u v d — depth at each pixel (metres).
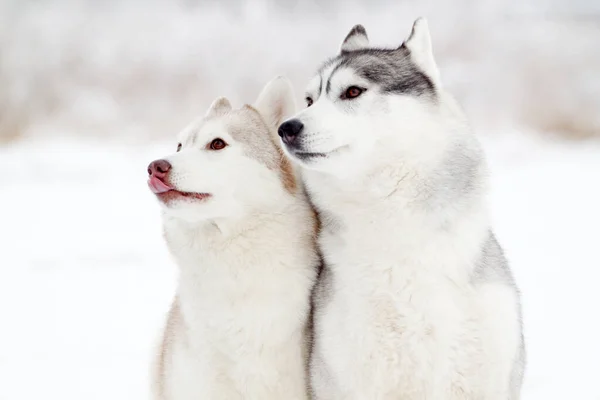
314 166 4.31
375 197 4.27
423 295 4.16
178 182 4.67
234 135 4.95
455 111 4.48
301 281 4.71
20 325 8.73
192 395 4.81
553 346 7.58
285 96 5.28
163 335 5.50
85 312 9.27
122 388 6.54
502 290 4.27
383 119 4.30
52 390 6.47
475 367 4.16
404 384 4.26
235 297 4.70
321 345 4.39
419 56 4.53
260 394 4.77
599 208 15.64
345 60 4.67
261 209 4.76
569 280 10.33
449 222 4.19
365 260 4.27
